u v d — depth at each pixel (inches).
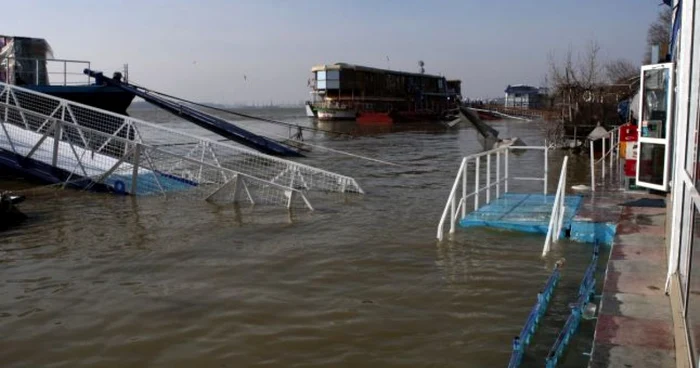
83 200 521.7
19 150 618.2
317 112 3038.9
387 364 194.7
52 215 456.4
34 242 368.2
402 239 365.1
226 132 1029.8
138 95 999.6
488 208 411.2
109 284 282.5
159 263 318.7
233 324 230.4
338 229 402.9
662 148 402.9
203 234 389.4
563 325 222.5
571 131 1123.3
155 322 233.5
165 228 409.1
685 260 180.2
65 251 346.0
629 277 235.8
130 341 215.8
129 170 568.1
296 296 262.2
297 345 210.5
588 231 336.8
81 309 248.7
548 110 1665.8
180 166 586.9
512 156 1007.6
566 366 188.4
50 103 769.6
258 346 210.2
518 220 369.7
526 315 234.7
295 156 1039.0
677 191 209.2
